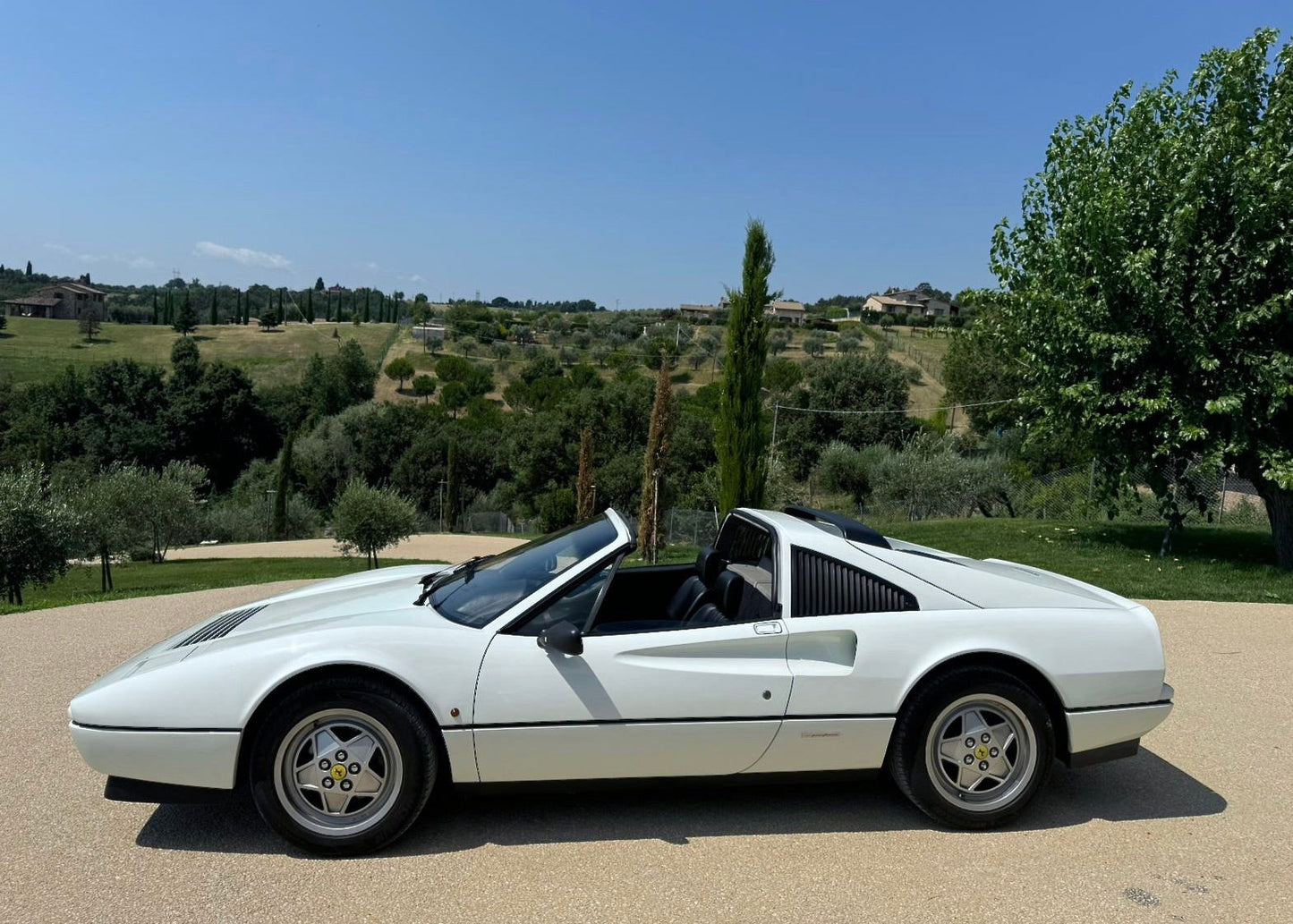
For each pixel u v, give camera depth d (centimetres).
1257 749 487
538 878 324
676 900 309
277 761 336
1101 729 380
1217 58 1271
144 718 333
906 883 324
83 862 335
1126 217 1265
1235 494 2217
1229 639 782
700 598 438
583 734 349
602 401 5206
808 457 5028
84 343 11488
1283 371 1145
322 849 337
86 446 6462
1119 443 1341
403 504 2662
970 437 4178
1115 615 390
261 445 7550
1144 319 1273
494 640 354
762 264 1222
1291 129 1193
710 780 369
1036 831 373
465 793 356
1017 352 1529
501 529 5316
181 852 344
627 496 4541
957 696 366
